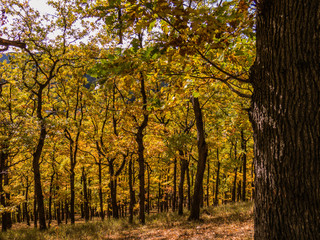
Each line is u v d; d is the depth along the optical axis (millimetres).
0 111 11758
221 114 13000
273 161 1906
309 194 1721
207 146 10516
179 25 2234
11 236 10266
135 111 11312
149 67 2812
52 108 16750
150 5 2066
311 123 1723
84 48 12680
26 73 13602
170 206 43094
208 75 3457
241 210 10867
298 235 1748
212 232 7238
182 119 14938
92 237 9250
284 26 1840
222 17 2316
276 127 1892
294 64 1794
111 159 16578
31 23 11594
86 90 15531
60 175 18359
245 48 3574
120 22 2461
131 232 9750
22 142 10727
